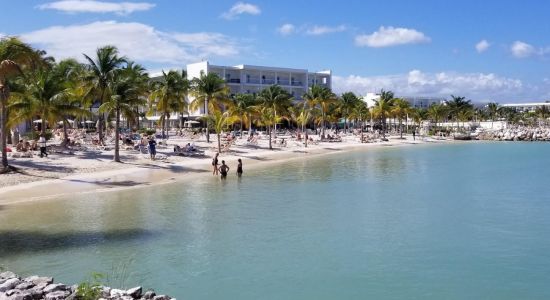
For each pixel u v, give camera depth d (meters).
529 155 77.50
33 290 13.70
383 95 118.19
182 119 112.50
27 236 22.95
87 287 13.82
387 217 28.41
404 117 140.88
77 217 27.17
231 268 18.84
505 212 30.09
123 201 32.56
